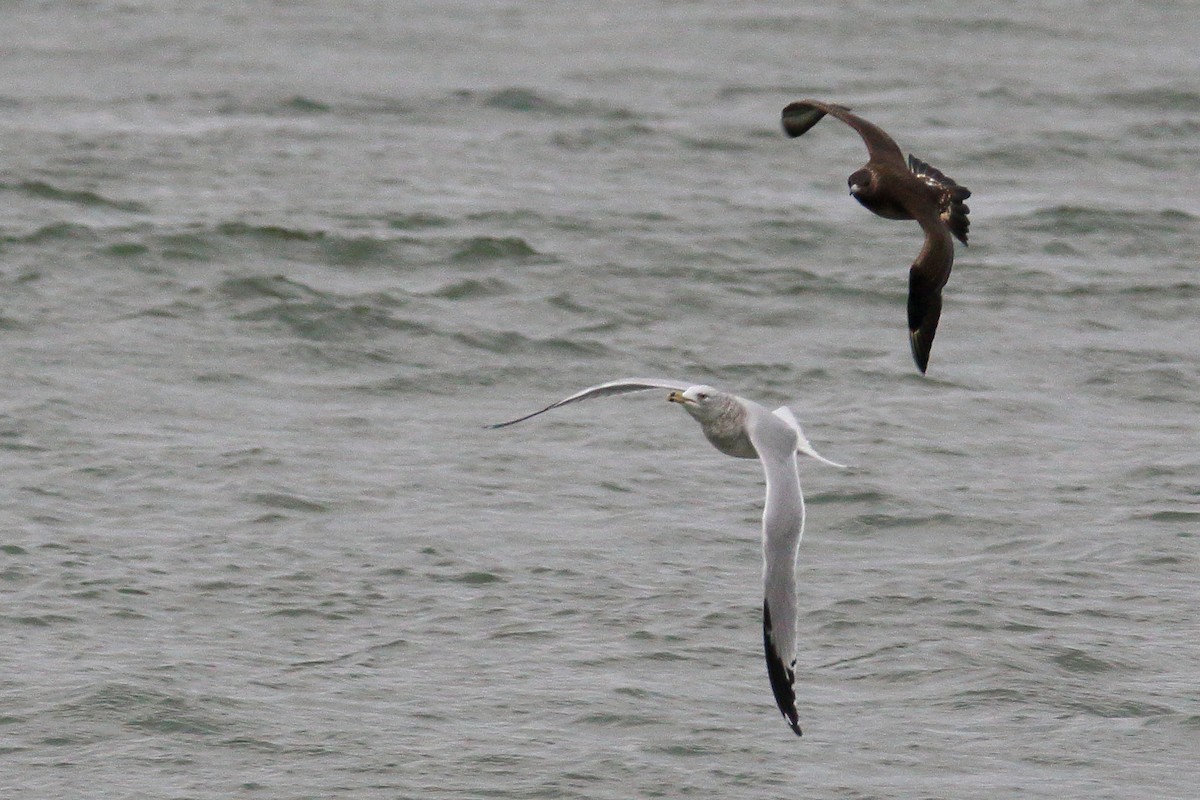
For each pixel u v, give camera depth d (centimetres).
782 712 803
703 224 2778
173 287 2372
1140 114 3650
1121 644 1372
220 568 1495
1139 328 2336
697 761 1191
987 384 2095
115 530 1574
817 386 2088
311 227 2662
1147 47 4475
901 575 1513
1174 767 1189
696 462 1805
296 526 1595
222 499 1653
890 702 1280
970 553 1573
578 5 5128
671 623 1404
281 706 1261
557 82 3984
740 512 1664
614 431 1897
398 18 4859
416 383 2061
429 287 2425
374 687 1291
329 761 1188
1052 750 1209
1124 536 1605
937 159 3259
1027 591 1476
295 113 3588
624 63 4238
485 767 1180
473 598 1450
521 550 1550
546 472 1758
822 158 3303
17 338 2142
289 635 1377
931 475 1775
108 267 2450
